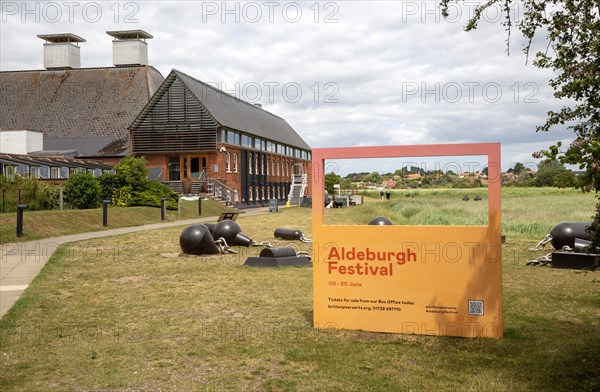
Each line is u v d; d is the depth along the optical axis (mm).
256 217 36656
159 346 6516
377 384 5133
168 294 9789
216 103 53625
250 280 11227
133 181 35062
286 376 5414
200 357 6078
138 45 65625
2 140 49250
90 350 6367
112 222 26328
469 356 5941
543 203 40844
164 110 49281
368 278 7129
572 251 14328
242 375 5461
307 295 9602
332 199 50344
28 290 10023
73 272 12406
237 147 54000
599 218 4523
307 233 24031
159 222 30203
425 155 6801
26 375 5492
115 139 56094
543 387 4926
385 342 6574
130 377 5422
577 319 7609
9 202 25984
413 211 34562
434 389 4957
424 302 6910
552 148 3951
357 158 7125
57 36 67438
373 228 7113
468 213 31422
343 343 6559
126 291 10102
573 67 4688
